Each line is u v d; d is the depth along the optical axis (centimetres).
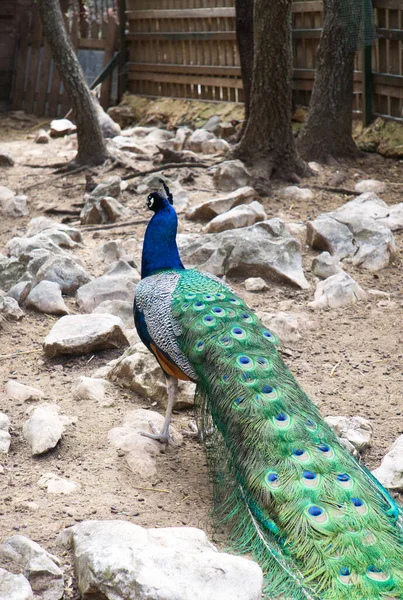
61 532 439
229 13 1711
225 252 908
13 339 747
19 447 554
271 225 927
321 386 663
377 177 1317
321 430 431
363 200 1114
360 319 799
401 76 1415
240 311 509
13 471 523
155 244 581
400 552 364
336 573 355
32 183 1405
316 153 1400
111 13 2084
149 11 1942
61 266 866
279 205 1174
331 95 1386
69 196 1309
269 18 1220
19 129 2014
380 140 1460
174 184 1252
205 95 1869
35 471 524
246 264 896
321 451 414
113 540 407
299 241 970
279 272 886
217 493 447
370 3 1338
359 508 381
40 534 447
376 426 596
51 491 496
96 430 581
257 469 412
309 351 730
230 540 421
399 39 1398
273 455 413
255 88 1277
